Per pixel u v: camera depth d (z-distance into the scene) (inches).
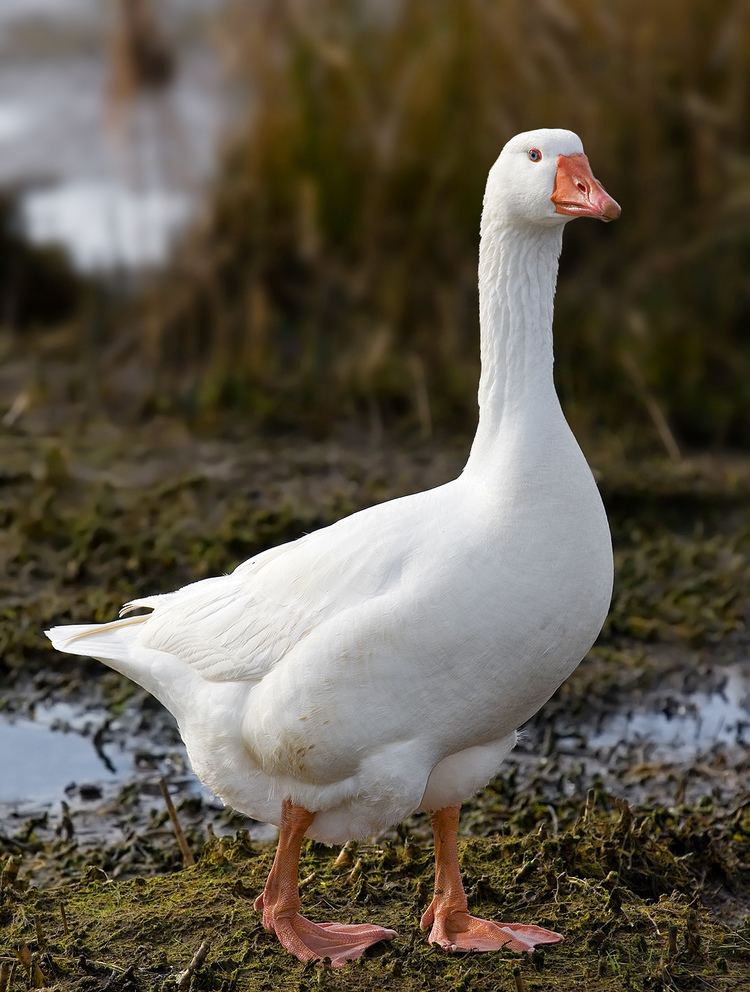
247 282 517.3
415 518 227.3
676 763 323.3
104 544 403.2
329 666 220.5
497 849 266.7
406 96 494.6
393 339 505.7
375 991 220.8
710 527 435.8
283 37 514.9
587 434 480.1
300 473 453.7
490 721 226.7
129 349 527.2
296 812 234.7
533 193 225.9
